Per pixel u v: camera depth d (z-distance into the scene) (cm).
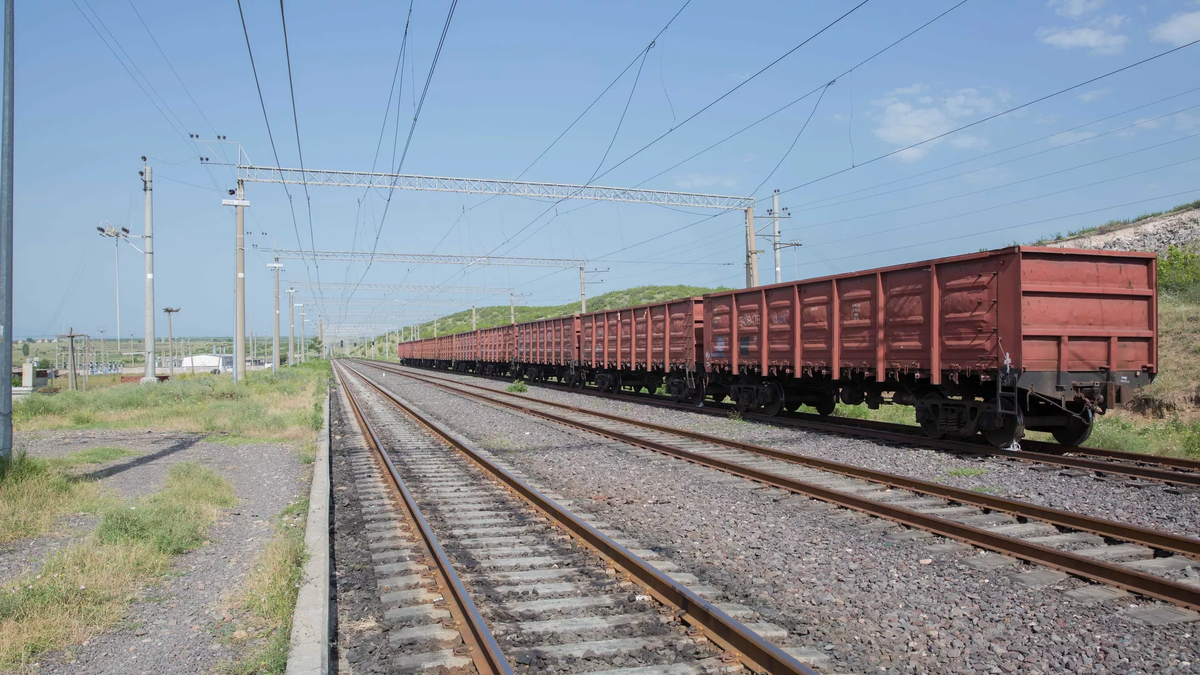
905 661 492
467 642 520
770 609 588
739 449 1398
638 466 1262
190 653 513
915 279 1385
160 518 830
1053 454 1247
